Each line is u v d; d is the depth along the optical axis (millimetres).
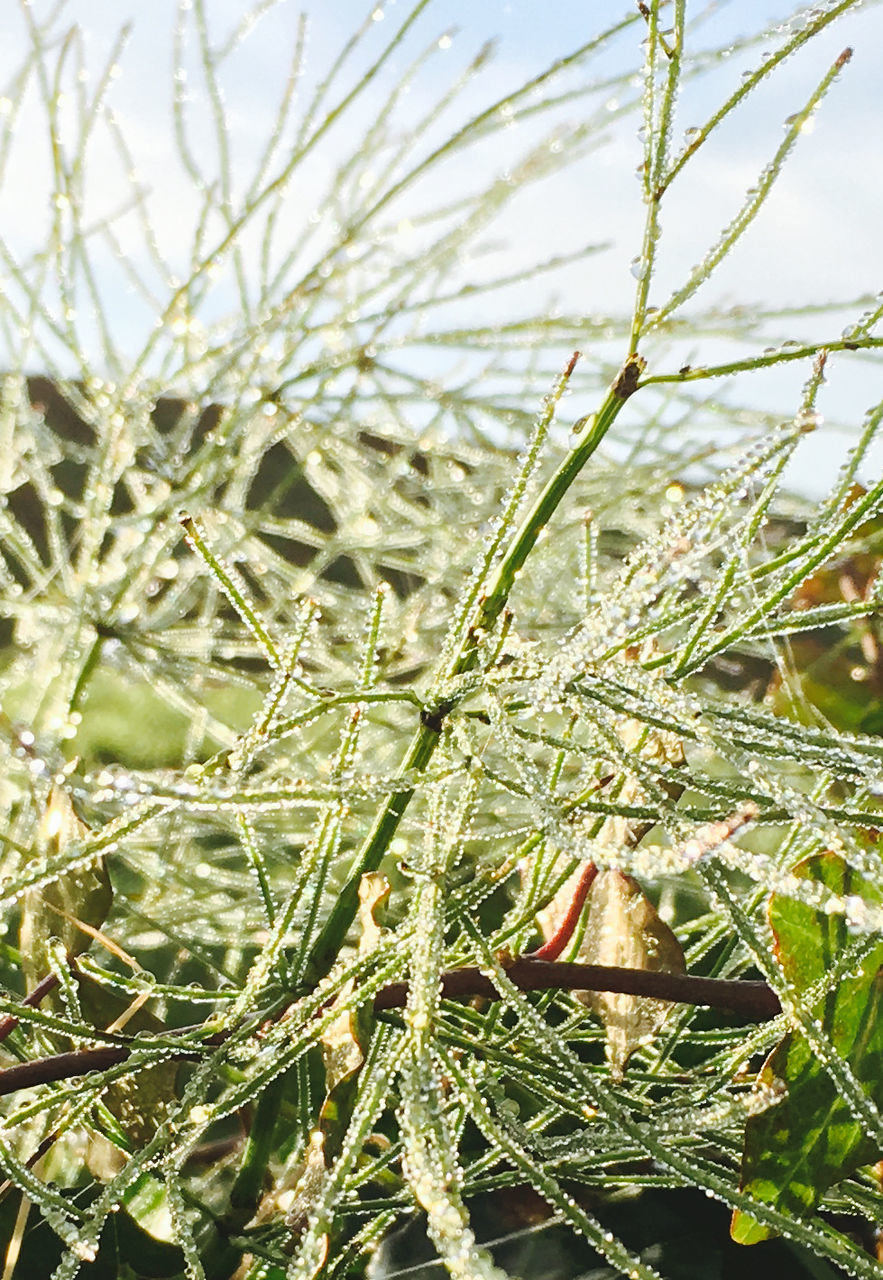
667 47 248
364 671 267
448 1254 225
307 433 372
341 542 389
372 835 261
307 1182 250
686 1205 287
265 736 250
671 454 345
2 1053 280
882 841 260
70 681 340
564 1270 278
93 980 273
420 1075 233
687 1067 291
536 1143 251
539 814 241
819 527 253
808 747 247
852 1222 282
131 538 358
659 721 246
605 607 243
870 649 302
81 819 273
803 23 252
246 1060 262
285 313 332
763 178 247
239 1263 262
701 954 283
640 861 236
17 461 369
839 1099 257
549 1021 315
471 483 422
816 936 260
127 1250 262
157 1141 248
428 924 243
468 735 249
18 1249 263
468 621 259
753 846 346
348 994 252
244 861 368
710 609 251
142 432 353
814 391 248
